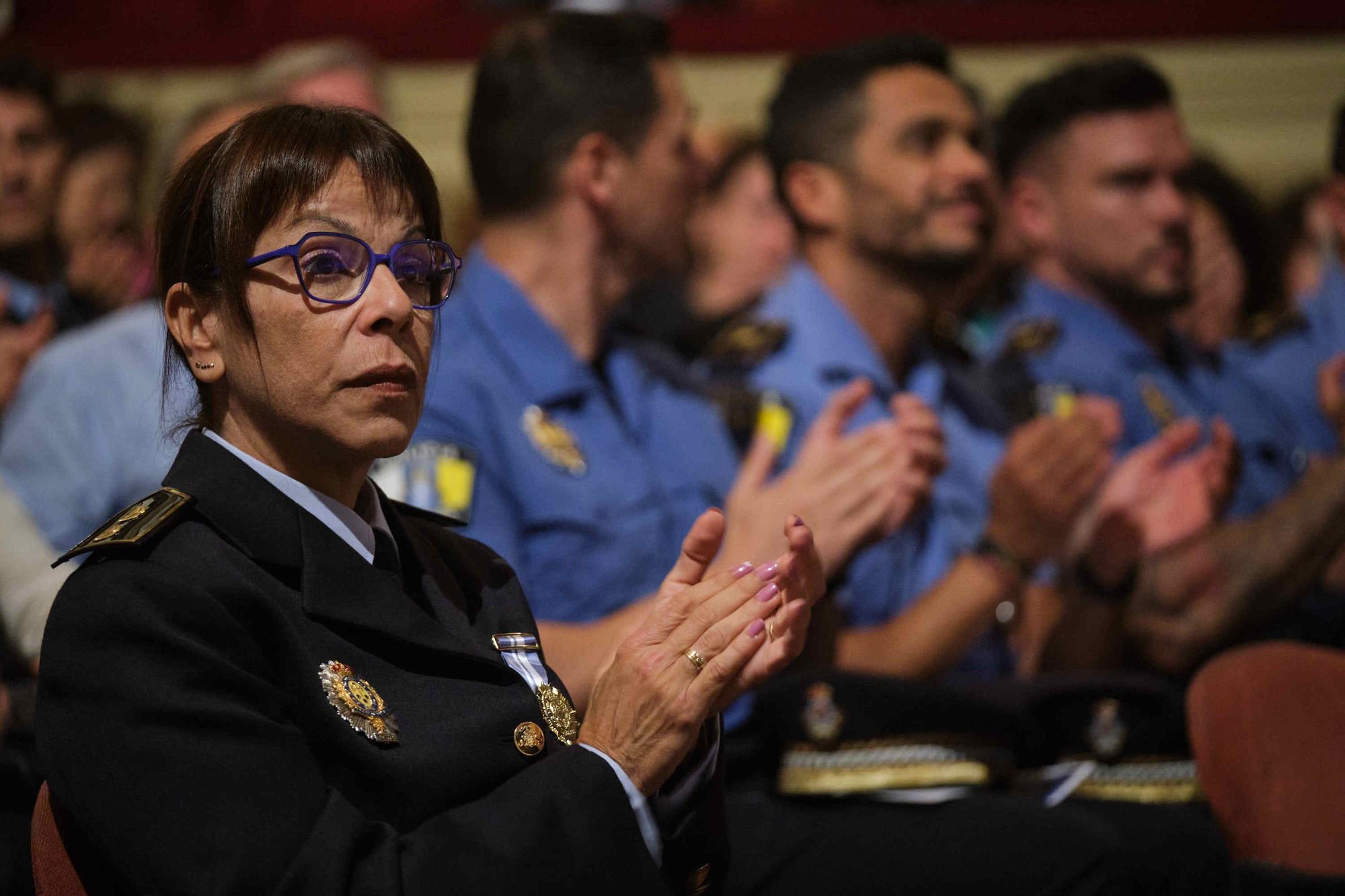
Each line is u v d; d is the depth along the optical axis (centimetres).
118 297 952
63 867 350
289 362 364
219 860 321
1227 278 1050
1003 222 938
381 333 367
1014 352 888
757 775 616
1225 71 1148
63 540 723
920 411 651
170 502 363
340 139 375
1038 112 923
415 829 349
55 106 912
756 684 382
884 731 596
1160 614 786
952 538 776
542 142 687
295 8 1225
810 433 651
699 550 393
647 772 363
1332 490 781
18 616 639
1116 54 923
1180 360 952
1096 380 877
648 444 717
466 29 1123
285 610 356
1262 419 969
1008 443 818
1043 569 800
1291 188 1138
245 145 370
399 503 438
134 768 327
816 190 788
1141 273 899
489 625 405
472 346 672
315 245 363
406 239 379
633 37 708
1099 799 631
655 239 713
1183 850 595
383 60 1123
